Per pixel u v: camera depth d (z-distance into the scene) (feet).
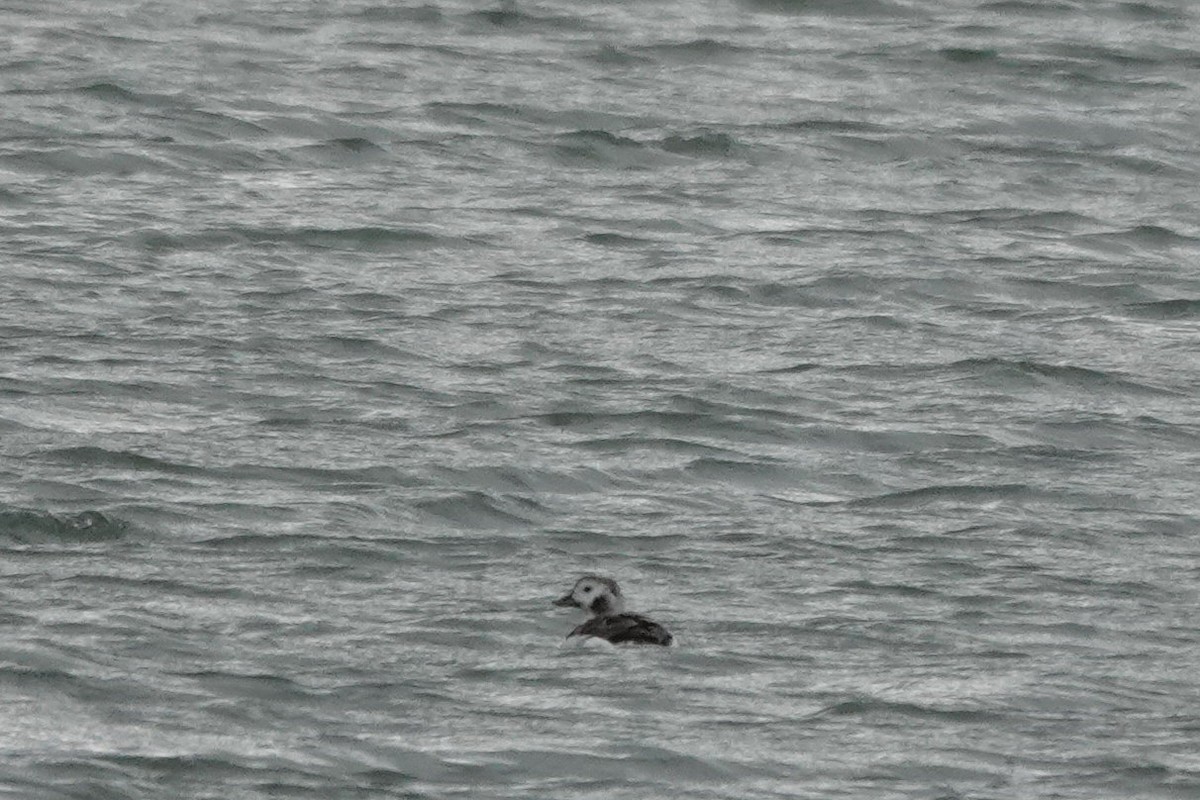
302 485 125.08
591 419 140.36
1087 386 152.05
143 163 196.44
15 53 228.63
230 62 230.68
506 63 236.84
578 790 86.43
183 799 84.38
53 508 118.21
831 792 86.84
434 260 175.63
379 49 239.91
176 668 96.94
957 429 141.69
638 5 262.47
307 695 94.43
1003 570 115.55
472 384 146.41
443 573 112.16
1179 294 176.14
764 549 117.91
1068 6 268.21
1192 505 128.77
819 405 145.38
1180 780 89.15
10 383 140.67
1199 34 259.19
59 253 170.50
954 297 173.37
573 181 199.62
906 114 224.53
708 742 90.79
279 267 171.01
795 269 176.86
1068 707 96.58
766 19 259.80
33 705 92.22
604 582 103.76
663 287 171.01
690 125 216.54
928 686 98.07
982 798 86.58
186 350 149.89
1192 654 104.12
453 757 88.69
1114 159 215.10
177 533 115.85
